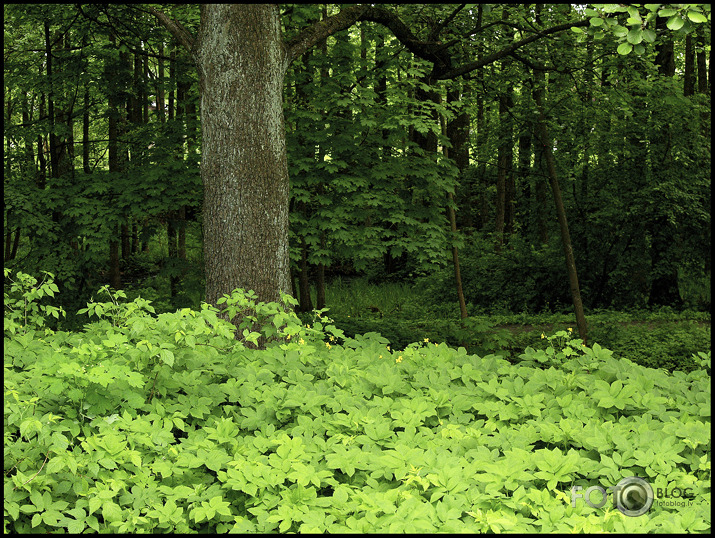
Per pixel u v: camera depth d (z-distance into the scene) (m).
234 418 3.97
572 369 4.72
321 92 9.08
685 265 13.66
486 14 9.27
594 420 3.78
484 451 3.25
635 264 13.93
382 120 9.01
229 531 2.85
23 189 8.80
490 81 10.07
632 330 11.41
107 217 8.51
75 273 8.90
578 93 9.91
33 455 3.12
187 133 9.59
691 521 2.60
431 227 8.92
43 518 2.67
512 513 2.73
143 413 3.82
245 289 6.51
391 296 17.11
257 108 6.57
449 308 15.20
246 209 6.55
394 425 3.61
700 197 12.79
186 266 9.62
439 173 9.39
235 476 2.96
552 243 14.60
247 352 4.91
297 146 9.34
